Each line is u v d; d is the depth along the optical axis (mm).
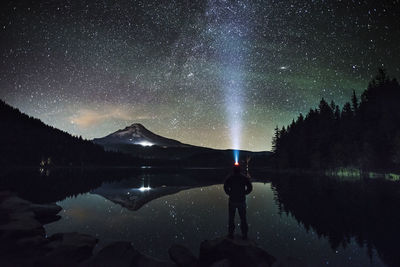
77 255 6930
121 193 25078
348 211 13461
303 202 17250
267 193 23219
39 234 8977
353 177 48656
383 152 51688
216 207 16391
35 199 19547
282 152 91938
